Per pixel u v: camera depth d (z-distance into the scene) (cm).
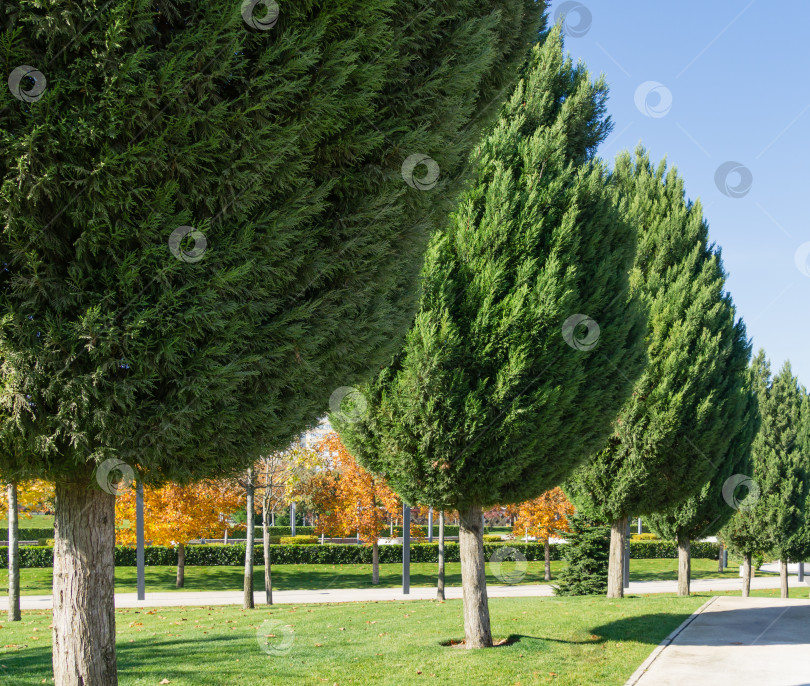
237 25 374
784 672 948
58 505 437
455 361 966
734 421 1727
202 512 2338
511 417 924
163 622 1452
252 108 381
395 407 982
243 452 441
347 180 478
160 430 379
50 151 338
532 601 1761
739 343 1797
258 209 424
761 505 2541
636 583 3266
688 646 1120
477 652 1006
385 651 1029
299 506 4131
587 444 1087
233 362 392
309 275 454
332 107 420
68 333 354
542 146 1041
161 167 365
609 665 963
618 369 1109
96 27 344
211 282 385
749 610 1529
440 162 539
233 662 973
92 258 369
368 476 2702
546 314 937
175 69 356
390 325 539
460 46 534
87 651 423
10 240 344
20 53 329
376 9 436
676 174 1942
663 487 1667
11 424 357
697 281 1756
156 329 370
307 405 479
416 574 3272
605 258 1045
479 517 1073
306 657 996
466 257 1006
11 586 1524
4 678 866
